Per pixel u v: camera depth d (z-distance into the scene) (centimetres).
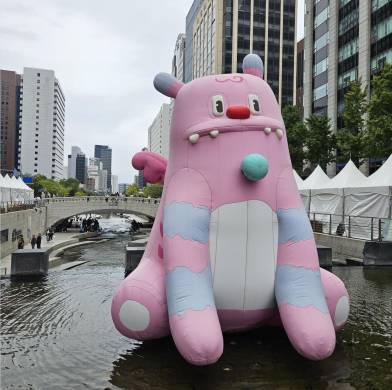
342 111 4591
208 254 634
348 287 1194
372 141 2647
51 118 12519
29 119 12231
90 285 1297
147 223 6619
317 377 585
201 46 9700
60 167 14062
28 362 658
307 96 5366
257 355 649
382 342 725
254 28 8381
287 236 654
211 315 578
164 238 640
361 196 2009
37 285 1311
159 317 633
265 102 691
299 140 3891
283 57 8531
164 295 644
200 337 545
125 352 687
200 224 632
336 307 670
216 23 8288
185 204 644
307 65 5381
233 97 672
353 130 3547
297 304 603
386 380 579
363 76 4175
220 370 604
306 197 2519
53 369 631
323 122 3794
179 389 557
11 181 3888
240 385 562
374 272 1435
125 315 638
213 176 648
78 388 568
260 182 651
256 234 647
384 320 863
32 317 913
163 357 657
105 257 2822
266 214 654
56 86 12800
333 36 4738
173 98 733
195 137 658
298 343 573
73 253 3083
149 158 807
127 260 1459
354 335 763
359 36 4278
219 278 638
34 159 12294
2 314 941
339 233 2025
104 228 6075
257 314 661
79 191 10450
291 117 4172
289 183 682
